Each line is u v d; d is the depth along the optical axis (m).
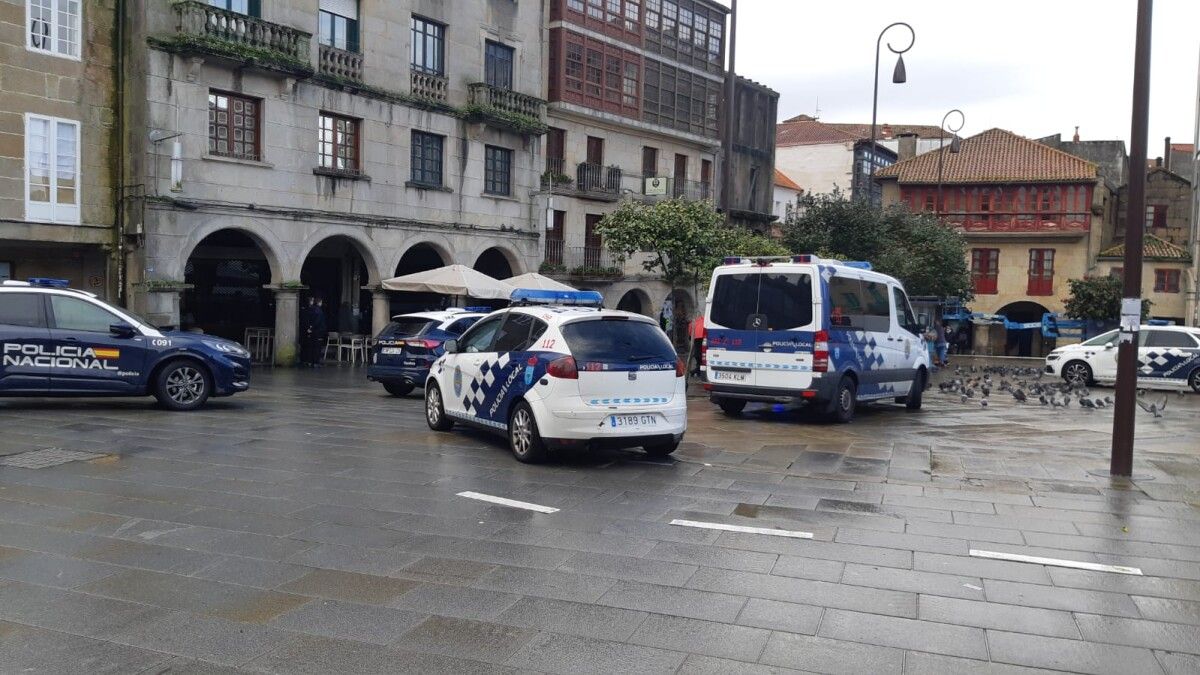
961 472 9.56
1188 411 17.84
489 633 4.73
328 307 28.27
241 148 22.19
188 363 13.02
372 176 25.06
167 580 5.45
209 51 20.64
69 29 19.77
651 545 6.39
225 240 25.44
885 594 5.43
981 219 48.12
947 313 40.72
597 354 9.40
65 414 12.16
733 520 7.16
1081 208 46.41
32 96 19.22
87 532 6.42
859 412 16.22
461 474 8.75
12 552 5.93
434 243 27.00
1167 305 45.06
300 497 7.59
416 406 15.13
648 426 9.59
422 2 26.41
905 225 35.12
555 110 31.94
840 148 54.75
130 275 20.59
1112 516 7.57
